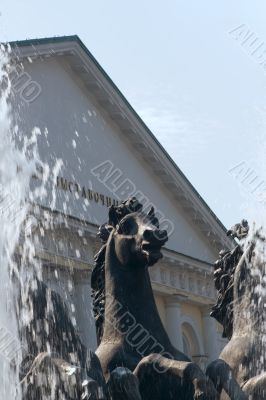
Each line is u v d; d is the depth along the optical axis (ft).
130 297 42.83
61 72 176.65
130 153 198.39
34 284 39.22
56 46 172.24
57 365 35.78
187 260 209.87
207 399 38.22
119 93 189.88
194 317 219.41
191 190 209.97
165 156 203.51
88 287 149.18
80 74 181.57
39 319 38.86
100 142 187.32
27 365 38.06
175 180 207.31
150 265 42.32
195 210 212.02
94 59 182.70
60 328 38.99
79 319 145.79
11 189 41.22
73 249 145.28
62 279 113.09
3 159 41.98
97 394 35.12
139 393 37.81
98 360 39.11
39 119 165.48
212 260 218.18
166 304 210.18
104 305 43.52
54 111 171.53
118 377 37.60
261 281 45.44
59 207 165.37
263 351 44.01
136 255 42.47
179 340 209.77
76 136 177.99
